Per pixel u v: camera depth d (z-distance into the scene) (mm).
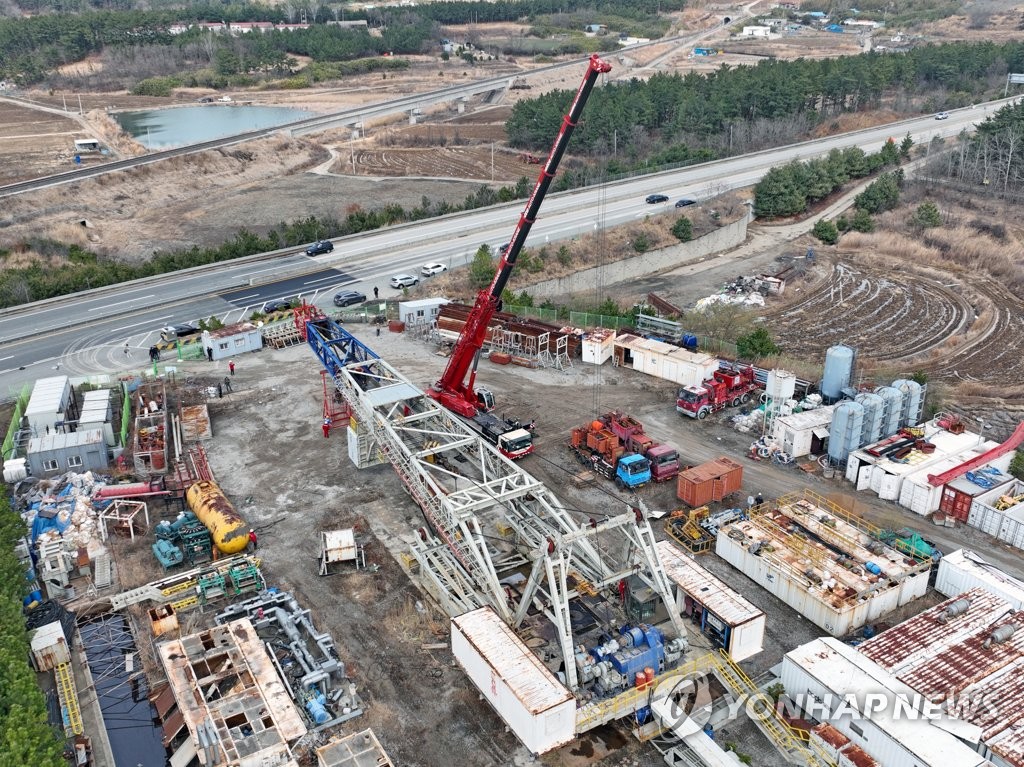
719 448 57000
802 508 47500
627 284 101125
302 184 151625
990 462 51531
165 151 151125
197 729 32156
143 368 70938
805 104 171125
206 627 40312
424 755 33281
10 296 87188
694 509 49125
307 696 35531
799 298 96188
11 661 32844
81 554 44500
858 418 52312
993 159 134875
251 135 164500
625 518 37969
